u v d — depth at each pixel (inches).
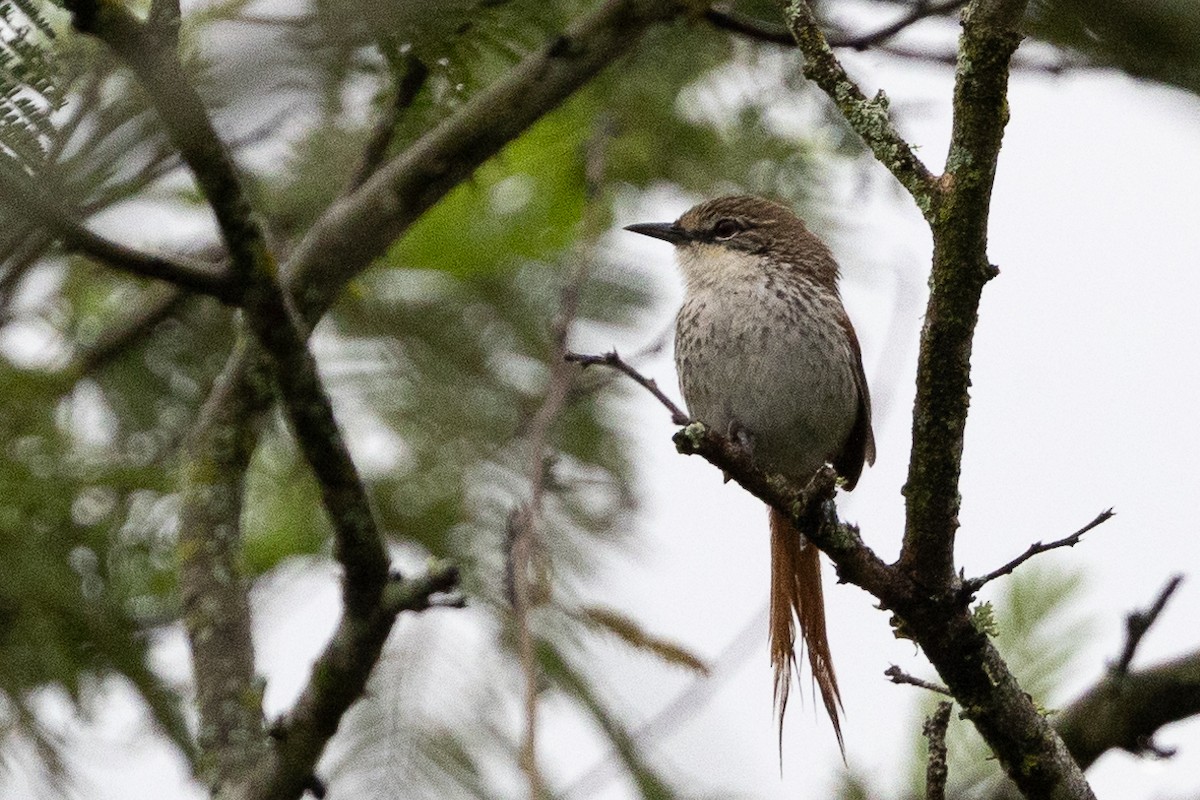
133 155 253.9
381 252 392.5
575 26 397.7
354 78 329.7
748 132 523.5
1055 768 316.2
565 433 465.1
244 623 386.9
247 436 401.7
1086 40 329.1
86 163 248.8
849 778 372.8
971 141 275.7
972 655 309.7
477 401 471.8
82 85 247.8
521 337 484.7
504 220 513.3
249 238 279.6
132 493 432.5
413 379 472.7
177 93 240.8
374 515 310.0
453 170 393.4
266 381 400.8
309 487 486.0
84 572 415.2
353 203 389.7
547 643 386.0
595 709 384.5
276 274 285.3
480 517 434.0
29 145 239.0
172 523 442.3
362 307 485.1
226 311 499.2
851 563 307.1
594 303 493.0
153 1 238.5
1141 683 370.9
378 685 377.4
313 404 298.2
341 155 450.0
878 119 288.5
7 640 397.4
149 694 411.2
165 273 278.4
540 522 366.3
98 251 271.6
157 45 235.6
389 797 364.2
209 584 387.9
